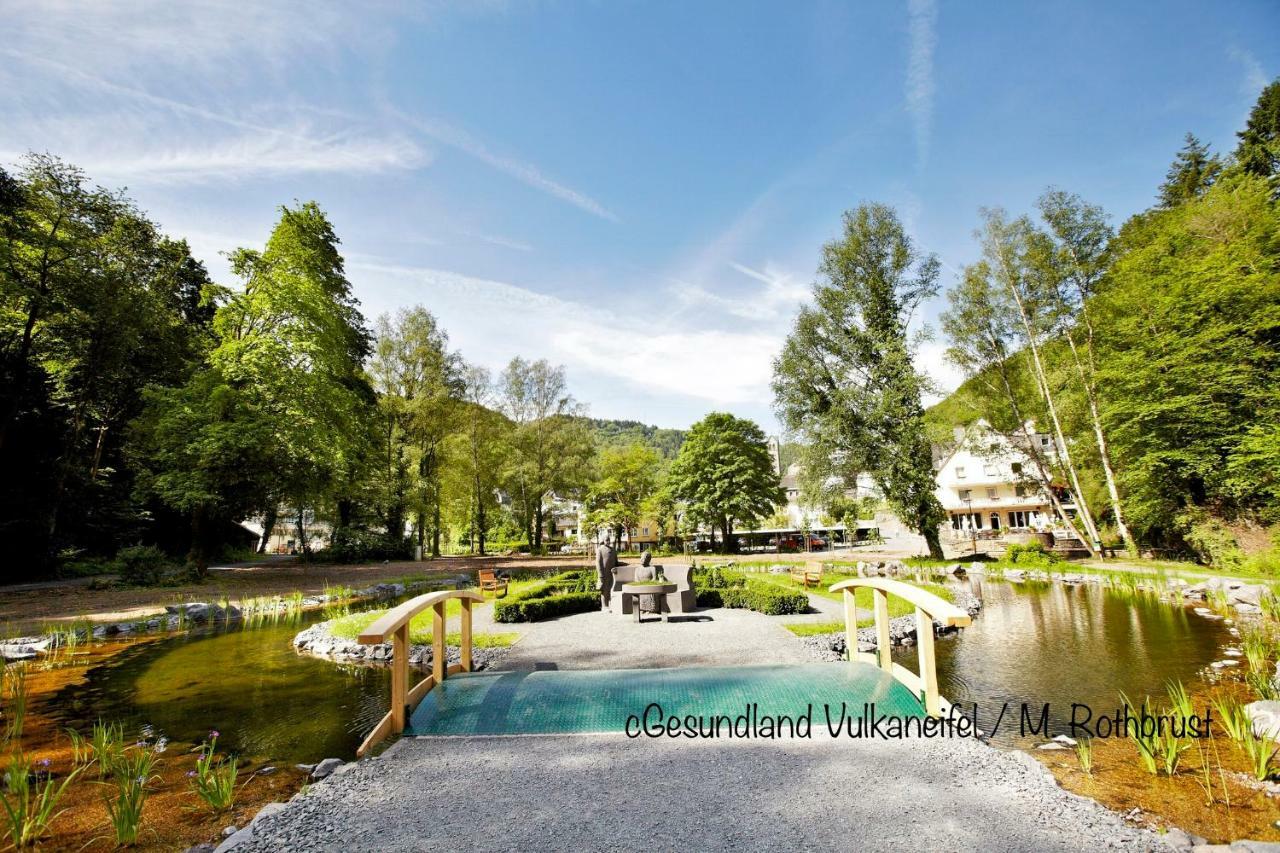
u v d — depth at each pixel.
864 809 3.72
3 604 15.70
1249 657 8.55
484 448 40.56
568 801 3.91
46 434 23.41
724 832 3.43
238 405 21.33
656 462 55.34
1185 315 20.73
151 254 24.94
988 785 4.09
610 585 14.01
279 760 5.53
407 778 4.38
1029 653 9.74
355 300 33.41
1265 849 3.40
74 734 5.69
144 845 3.84
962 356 28.16
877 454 25.56
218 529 34.94
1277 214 21.39
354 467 26.98
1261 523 19.00
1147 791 4.57
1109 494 26.31
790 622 11.49
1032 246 25.94
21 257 20.27
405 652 5.58
